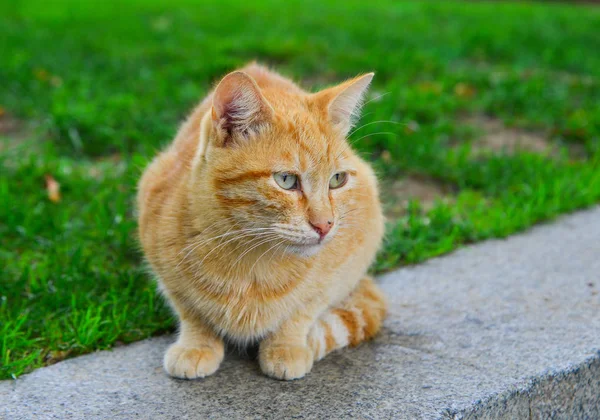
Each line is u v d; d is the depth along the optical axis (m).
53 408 0.98
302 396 1.00
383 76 2.15
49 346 1.08
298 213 1.00
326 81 2.11
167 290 1.07
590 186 1.45
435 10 3.66
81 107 1.65
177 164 1.09
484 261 1.26
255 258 1.02
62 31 2.69
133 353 1.07
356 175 1.07
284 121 1.01
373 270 1.25
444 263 1.27
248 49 2.37
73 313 1.12
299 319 1.06
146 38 2.63
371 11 3.52
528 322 1.11
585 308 1.14
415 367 1.04
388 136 1.57
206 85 1.99
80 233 1.29
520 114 1.88
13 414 0.97
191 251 1.03
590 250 1.28
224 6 3.54
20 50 2.28
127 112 1.68
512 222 1.35
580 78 2.22
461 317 1.13
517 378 1.01
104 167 1.48
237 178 1.00
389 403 0.98
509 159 1.53
